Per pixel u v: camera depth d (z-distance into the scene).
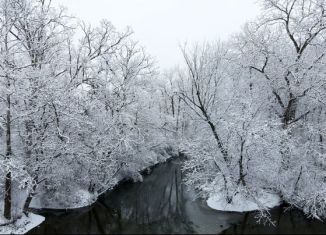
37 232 15.63
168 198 22.56
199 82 20.06
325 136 18.95
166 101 51.44
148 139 31.86
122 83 26.14
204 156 18.59
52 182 19.14
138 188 25.75
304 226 15.98
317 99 17.91
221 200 18.62
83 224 17.03
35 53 18.44
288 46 20.17
